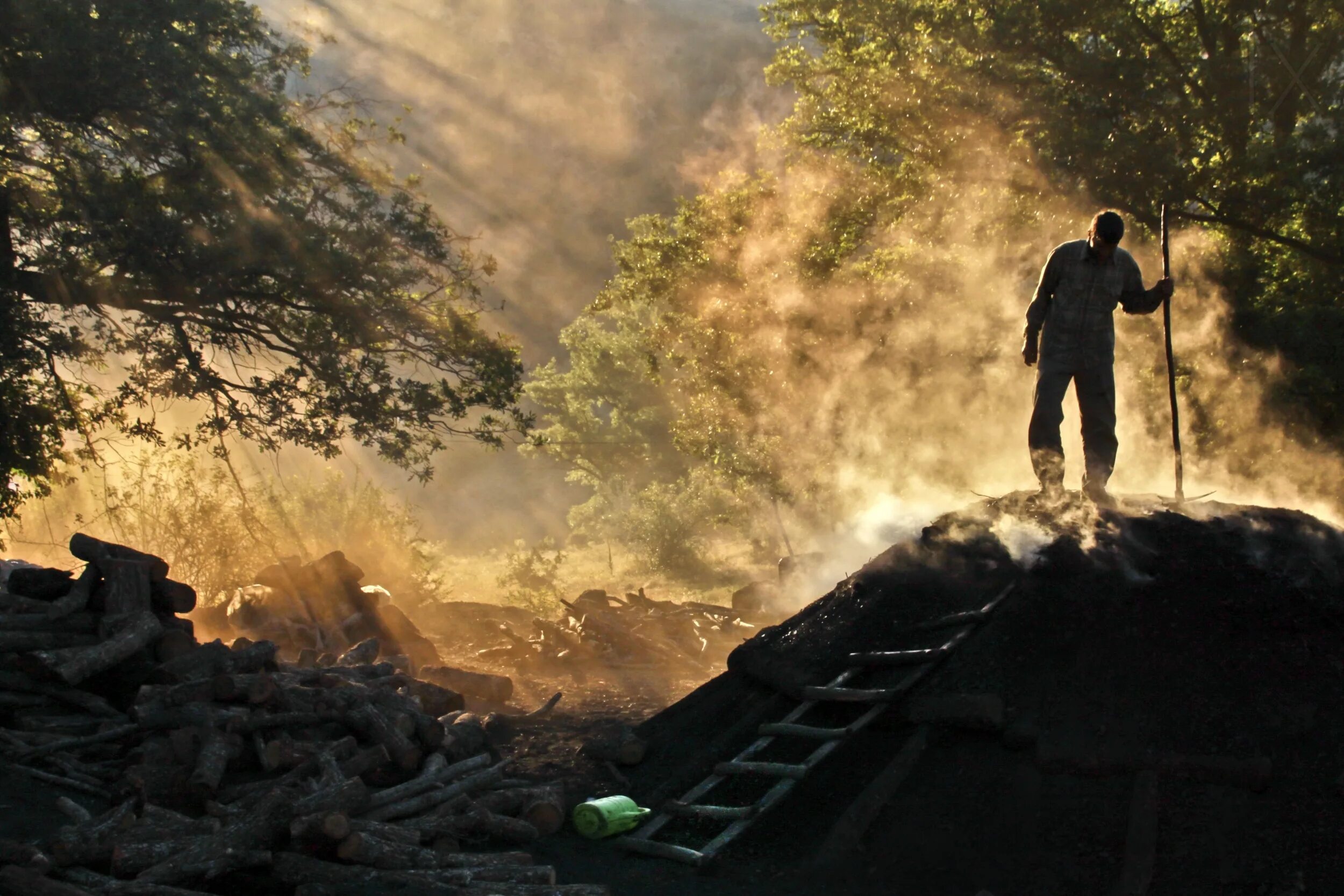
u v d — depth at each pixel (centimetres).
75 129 1503
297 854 499
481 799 613
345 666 842
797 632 750
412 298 1741
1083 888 491
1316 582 618
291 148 1585
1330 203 1541
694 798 615
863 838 559
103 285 1490
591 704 1038
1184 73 1844
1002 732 583
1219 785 519
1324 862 468
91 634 731
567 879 538
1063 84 1800
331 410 1639
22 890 446
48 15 1348
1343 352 1482
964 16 1856
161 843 490
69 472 1716
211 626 1261
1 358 1377
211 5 1523
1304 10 1741
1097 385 723
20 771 617
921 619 705
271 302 1616
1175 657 590
